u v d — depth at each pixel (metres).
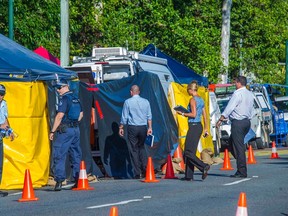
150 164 48.56
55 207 36.12
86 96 51.03
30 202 38.53
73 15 89.31
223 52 113.06
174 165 56.69
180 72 77.38
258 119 92.69
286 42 150.88
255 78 147.75
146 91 56.16
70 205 36.75
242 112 48.16
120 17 99.19
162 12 103.94
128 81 54.78
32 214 33.81
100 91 52.69
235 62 127.19
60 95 43.28
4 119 40.88
